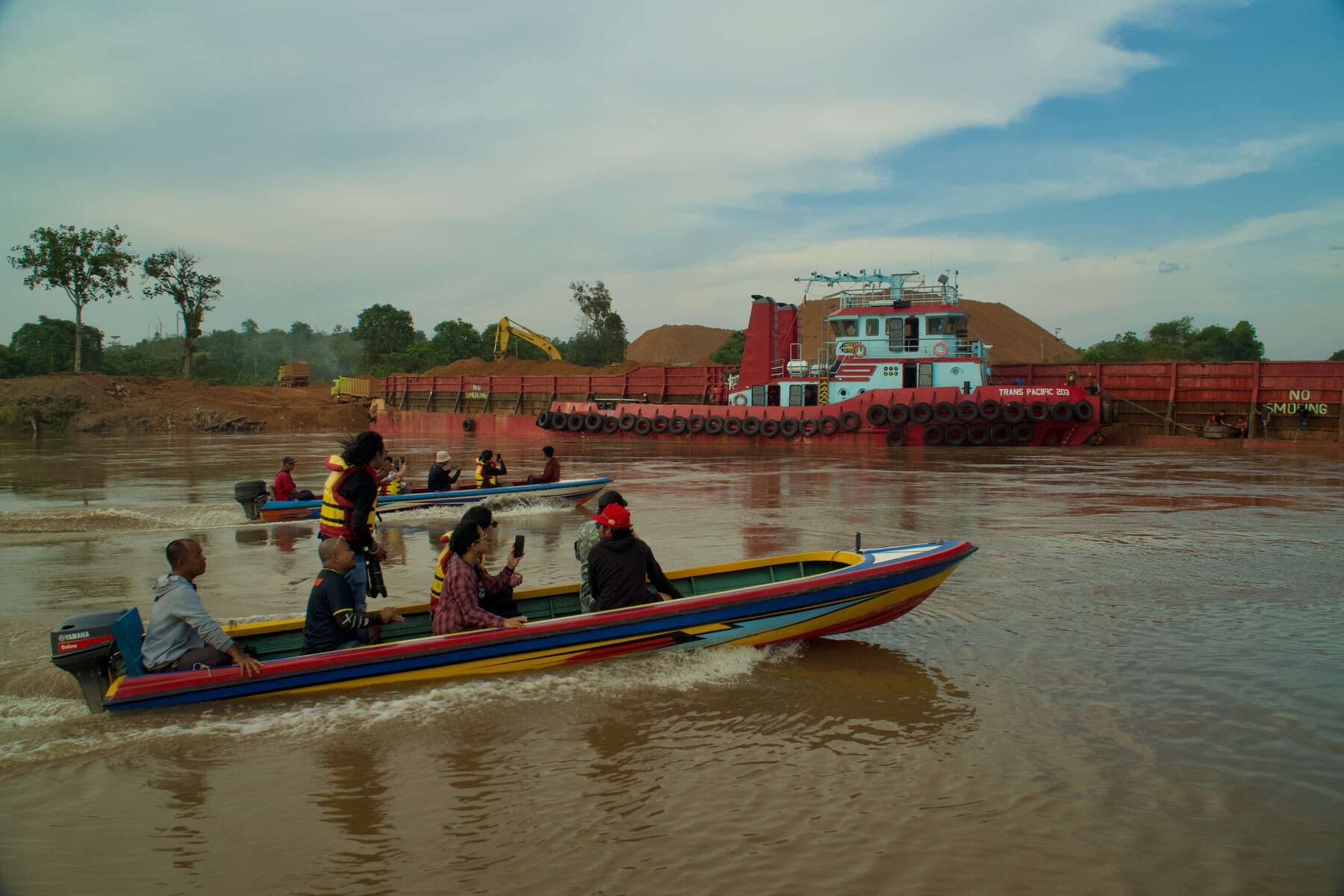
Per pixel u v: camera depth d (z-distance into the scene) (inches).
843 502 617.9
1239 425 1211.2
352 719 209.0
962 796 168.2
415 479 876.6
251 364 5649.6
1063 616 295.7
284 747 194.7
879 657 254.4
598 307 3225.9
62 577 375.9
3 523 539.2
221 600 331.6
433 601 254.8
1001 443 1192.8
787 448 1227.9
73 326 3090.6
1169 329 2977.4
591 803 167.3
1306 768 178.9
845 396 1290.6
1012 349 4074.8
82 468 994.7
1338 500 606.5
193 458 1173.1
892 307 1282.0
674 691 227.0
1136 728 199.9
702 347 5290.4
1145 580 349.1
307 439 1711.4
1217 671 237.5
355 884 141.2
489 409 1840.6
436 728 204.2
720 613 247.0
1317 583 343.3
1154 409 1278.3
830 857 146.8
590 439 1449.3
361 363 3644.2
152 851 152.0
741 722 206.5
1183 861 145.1
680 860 146.7
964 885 138.5
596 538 272.7
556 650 238.7
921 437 1214.3
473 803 168.1
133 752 192.5
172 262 2450.8
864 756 186.5
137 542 470.0
